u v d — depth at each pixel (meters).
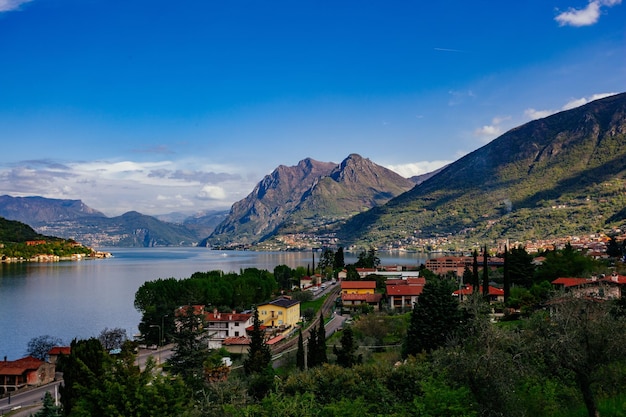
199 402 45.97
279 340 116.00
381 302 156.00
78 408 35.06
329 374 55.94
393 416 37.78
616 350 32.53
